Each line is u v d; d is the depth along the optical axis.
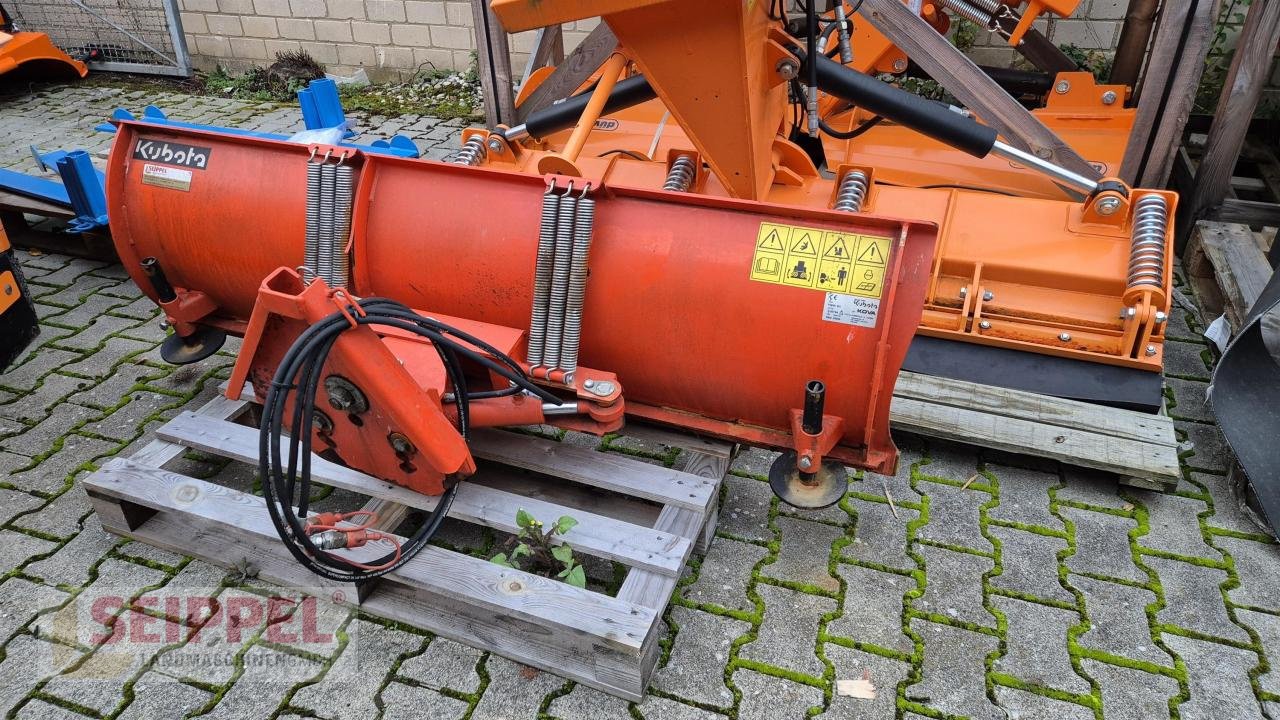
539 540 2.17
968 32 5.35
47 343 3.42
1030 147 3.26
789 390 2.11
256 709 2.02
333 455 2.32
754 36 2.33
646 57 2.36
